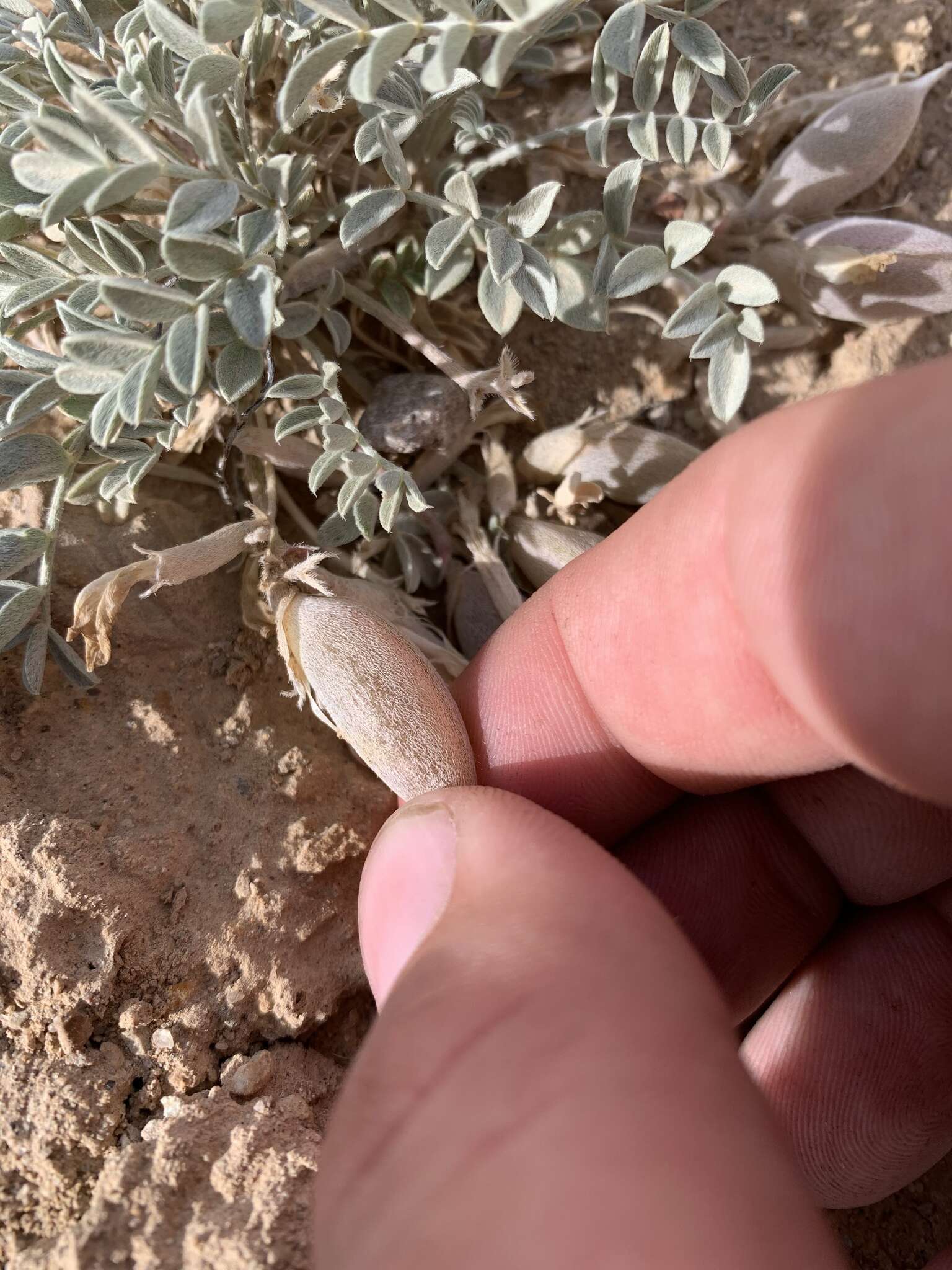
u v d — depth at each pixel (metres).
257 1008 0.08
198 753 0.08
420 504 0.08
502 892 0.06
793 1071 0.09
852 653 0.06
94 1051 0.07
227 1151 0.07
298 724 0.09
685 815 0.09
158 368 0.07
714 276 0.10
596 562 0.08
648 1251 0.05
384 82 0.08
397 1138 0.05
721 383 0.08
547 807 0.08
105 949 0.07
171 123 0.08
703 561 0.07
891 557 0.06
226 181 0.07
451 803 0.07
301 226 0.09
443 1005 0.06
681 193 0.11
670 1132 0.05
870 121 0.10
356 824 0.09
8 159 0.07
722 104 0.09
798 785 0.09
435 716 0.08
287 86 0.06
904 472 0.06
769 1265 0.05
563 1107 0.05
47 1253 0.06
